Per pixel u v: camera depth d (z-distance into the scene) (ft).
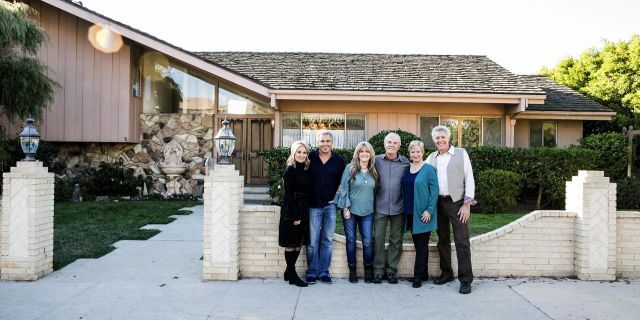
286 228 17.12
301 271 18.74
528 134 46.01
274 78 43.98
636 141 50.93
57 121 43.80
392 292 16.81
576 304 15.51
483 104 43.91
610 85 66.74
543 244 18.92
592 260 18.39
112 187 44.37
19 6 39.37
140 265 20.39
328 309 14.98
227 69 40.78
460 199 17.21
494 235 18.89
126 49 43.65
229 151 18.48
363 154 17.61
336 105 43.83
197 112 46.14
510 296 16.35
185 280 18.17
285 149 37.50
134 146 46.14
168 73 46.44
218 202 18.13
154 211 35.50
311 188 17.66
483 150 37.17
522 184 36.78
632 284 17.80
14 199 17.84
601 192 18.38
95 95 43.75
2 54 38.29
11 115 39.55
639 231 18.89
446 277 17.98
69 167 46.03
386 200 17.75
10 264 17.87
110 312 14.56
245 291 16.80
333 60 51.08
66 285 17.38
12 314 14.29
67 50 43.86
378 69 47.62
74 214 33.42
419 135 43.93
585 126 56.49
